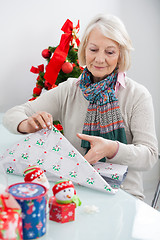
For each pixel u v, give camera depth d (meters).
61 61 1.93
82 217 0.73
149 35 2.97
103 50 1.28
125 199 0.84
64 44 1.95
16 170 0.99
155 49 3.04
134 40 2.90
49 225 0.68
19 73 2.47
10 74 2.45
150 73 3.07
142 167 1.25
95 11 2.65
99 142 1.12
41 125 1.05
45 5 2.46
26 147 1.01
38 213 0.62
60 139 1.00
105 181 0.90
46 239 0.63
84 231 0.66
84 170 0.93
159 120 3.22
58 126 1.92
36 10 2.43
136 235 0.65
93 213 0.75
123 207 0.79
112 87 1.41
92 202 0.82
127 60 1.37
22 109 1.47
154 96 3.14
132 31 2.87
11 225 0.54
